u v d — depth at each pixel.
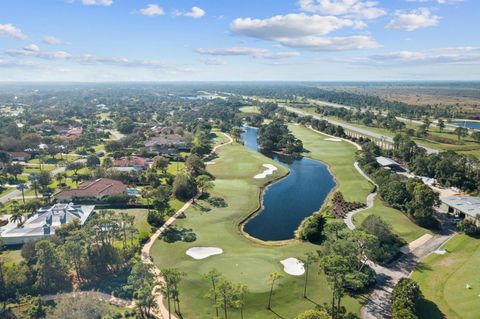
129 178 134.88
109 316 58.31
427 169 145.12
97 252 73.81
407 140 174.38
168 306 61.84
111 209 108.50
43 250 68.12
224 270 73.19
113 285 68.00
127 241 86.62
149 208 109.69
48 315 53.69
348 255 67.62
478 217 92.31
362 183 136.12
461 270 73.12
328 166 169.50
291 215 109.94
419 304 62.31
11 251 83.50
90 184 120.00
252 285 67.31
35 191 121.81
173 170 158.00
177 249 84.19
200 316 60.09
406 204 102.69
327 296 65.75
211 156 184.12
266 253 82.06
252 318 59.66
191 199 118.81
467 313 59.44
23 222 96.56
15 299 64.00
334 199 118.62
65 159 176.25
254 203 117.19
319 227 93.19
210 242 88.38
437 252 82.12
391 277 72.06
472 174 136.12
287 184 141.50
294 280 69.94
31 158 178.38
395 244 84.56
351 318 57.78
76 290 66.88
